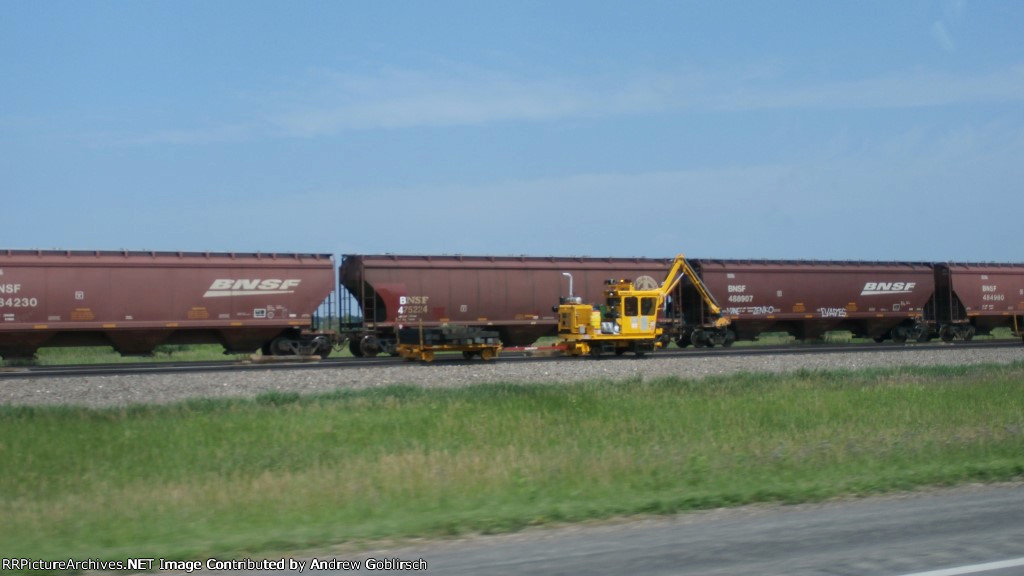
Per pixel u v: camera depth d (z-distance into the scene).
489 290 41.38
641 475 12.59
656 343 37.47
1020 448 14.42
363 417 19.09
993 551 8.18
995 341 49.94
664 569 7.63
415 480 12.15
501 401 21.41
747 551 8.25
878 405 21.09
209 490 11.73
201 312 36.06
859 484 11.48
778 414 19.83
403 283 39.78
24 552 8.73
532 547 8.56
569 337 36.47
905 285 50.59
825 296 48.38
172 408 20.09
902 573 7.43
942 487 11.71
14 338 33.78
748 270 46.62
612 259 44.94
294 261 38.12
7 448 15.39
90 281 34.41
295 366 31.94
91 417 18.70
